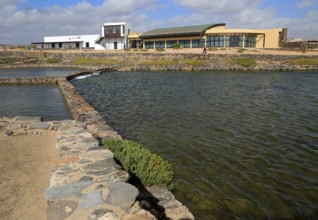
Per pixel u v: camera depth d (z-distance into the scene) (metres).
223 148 10.78
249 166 9.18
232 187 7.80
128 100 21.08
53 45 90.25
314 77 33.78
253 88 26.19
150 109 17.84
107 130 11.49
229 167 9.09
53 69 51.38
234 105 18.80
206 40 64.75
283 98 21.12
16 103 19.73
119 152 7.73
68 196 5.08
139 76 38.06
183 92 24.42
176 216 5.94
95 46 82.56
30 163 7.49
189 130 13.16
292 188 7.77
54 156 7.98
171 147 10.95
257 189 7.71
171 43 70.62
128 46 83.06
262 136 12.19
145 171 7.16
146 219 4.35
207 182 8.07
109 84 30.28
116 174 6.02
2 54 74.75
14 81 30.59
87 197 5.02
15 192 5.93
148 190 6.92
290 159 9.73
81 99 18.69
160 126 13.91
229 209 6.75
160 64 49.94
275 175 8.55
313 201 7.14
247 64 44.78
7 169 7.09
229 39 63.25
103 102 20.42
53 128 10.79
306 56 49.38
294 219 6.41
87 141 8.38
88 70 44.12
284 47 66.06
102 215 4.46
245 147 10.88
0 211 5.21
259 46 66.88
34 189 6.07
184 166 9.17
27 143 9.20
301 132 12.74
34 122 11.46
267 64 45.19
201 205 6.89
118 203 4.82
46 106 18.75
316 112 16.61
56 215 4.50
